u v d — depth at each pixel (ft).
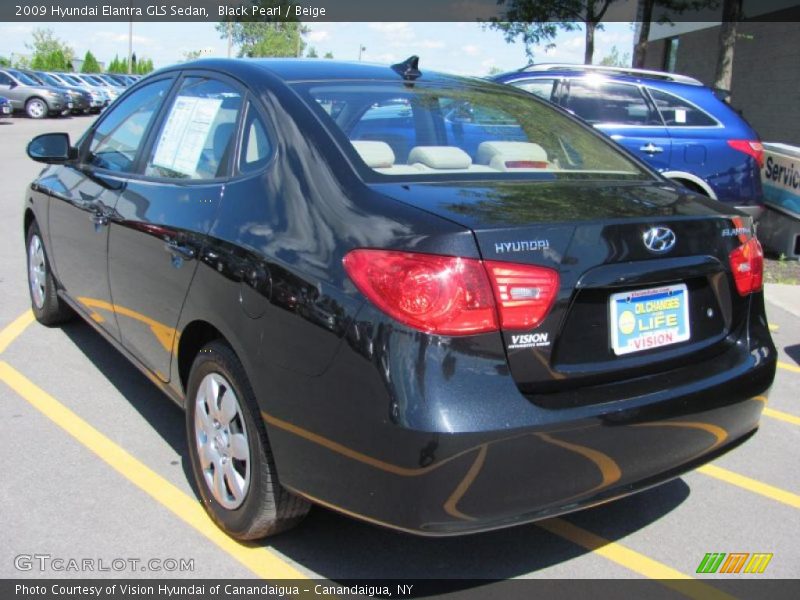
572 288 8.24
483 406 7.65
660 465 8.95
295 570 9.67
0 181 42.88
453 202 8.52
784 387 16.55
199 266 9.97
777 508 11.66
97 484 11.43
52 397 14.37
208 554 9.89
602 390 8.50
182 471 11.92
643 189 10.27
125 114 14.20
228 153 10.60
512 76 28.02
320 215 8.71
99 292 13.56
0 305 19.76
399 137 10.39
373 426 7.70
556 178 10.19
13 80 104.78
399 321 7.66
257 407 9.17
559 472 8.08
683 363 9.34
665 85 26.99
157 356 11.59
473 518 7.84
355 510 8.15
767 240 30.09
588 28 51.85
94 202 13.46
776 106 58.18
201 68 12.32
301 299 8.34
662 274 8.89
